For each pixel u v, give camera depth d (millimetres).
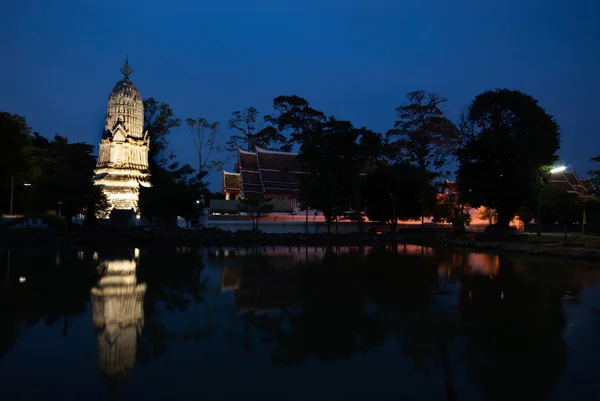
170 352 9734
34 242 38469
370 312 13586
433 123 62594
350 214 57688
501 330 11531
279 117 73125
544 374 8508
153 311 13570
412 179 52031
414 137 62344
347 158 49156
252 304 14688
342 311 13719
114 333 11156
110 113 63438
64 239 39562
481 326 11938
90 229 43750
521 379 8273
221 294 16438
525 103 45062
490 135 43875
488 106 46469
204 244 42562
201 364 9008
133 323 12141
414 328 11766
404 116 65500
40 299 15219
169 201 43406
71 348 9945
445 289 17641
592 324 12102
